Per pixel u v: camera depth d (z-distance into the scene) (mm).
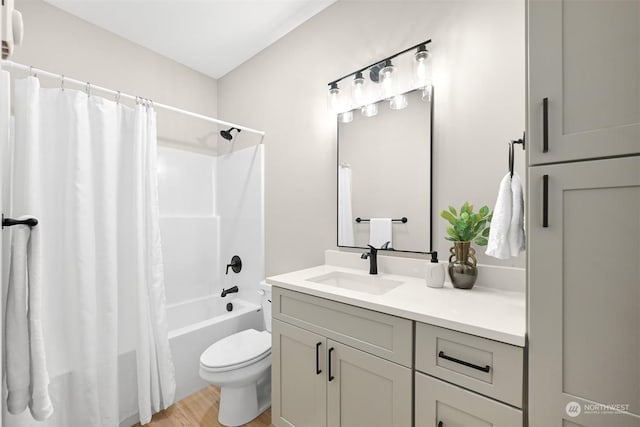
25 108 1375
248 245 2477
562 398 739
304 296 1334
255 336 1865
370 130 1682
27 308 895
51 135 1488
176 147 2527
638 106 656
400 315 1004
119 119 1729
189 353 1911
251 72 2453
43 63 1842
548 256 760
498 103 1271
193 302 2557
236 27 2115
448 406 920
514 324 858
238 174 2570
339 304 1196
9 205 979
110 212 1607
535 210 781
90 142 1580
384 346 1063
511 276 1224
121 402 1649
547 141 758
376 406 1091
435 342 943
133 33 2174
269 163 2307
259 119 2385
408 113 1531
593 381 703
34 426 1348
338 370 1204
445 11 1423
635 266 660
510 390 809
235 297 2584
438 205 1453
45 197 1461
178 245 2506
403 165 1555
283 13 1984
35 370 867
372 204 1680
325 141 1923
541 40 771
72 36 1965
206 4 1893
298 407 1371
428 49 1476
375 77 1641
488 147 1299
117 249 1703
